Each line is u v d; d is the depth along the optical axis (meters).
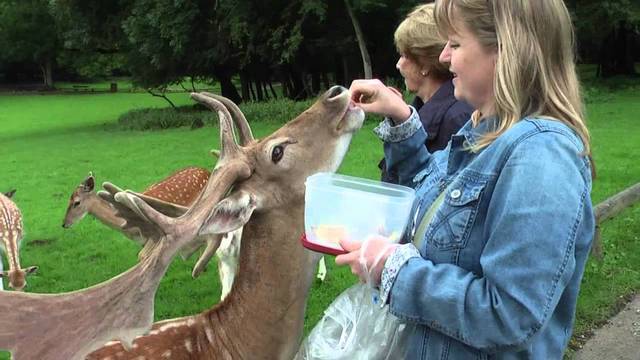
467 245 1.52
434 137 2.83
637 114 16.08
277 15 21.91
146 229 2.04
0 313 1.64
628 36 29.72
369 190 1.90
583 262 1.51
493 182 1.48
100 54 29.98
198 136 17.50
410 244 1.60
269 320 2.25
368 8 19.14
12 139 19.70
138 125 20.81
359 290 2.02
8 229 5.75
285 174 2.21
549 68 1.51
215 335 2.32
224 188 2.04
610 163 9.75
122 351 2.23
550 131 1.44
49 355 1.65
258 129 17.53
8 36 51.19
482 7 1.53
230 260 4.25
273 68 26.84
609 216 5.63
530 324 1.36
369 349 1.86
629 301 4.79
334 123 2.34
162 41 23.09
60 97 40.97
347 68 24.14
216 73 27.33
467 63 1.59
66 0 25.53
